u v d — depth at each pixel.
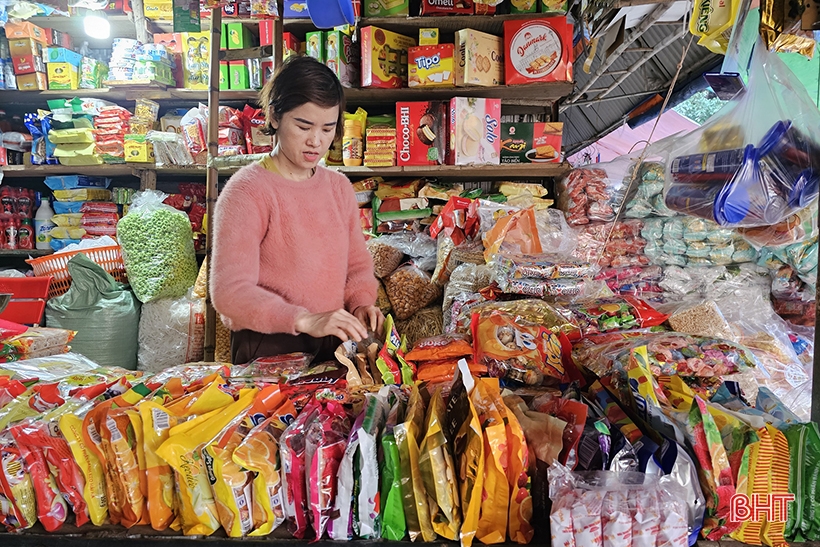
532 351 1.34
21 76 3.55
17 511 0.89
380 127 3.17
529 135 3.12
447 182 3.48
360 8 3.14
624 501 0.78
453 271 2.68
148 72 3.33
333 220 1.53
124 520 0.90
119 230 3.16
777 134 1.22
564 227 2.85
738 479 0.83
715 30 1.43
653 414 0.91
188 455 0.85
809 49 1.32
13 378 1.29
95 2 3.46
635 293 2.77
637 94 5.06
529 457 0.88
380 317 1.51
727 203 1.27
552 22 3.02
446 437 0.93
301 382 1.26
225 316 1.38
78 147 3.50
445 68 3.09
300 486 0.86
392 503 0.84
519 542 0.83
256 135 3.36
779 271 2.58
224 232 1.37
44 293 2.35
